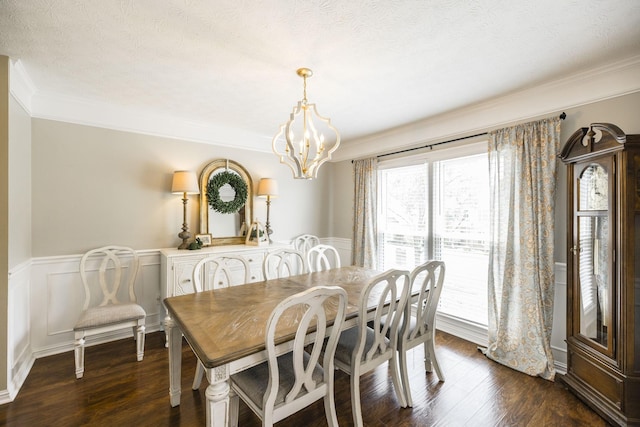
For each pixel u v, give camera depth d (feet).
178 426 5.93
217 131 12.18
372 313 6.23
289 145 6.61
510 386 7.44
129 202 10.35
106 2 4.93
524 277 8.34
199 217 11.82
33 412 6.29
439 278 7.59
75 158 9.36
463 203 10.41
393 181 13.00
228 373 4.35
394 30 5.75
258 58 6.79
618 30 5.76
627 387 5.90
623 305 6.01
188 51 6.50
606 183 6.43
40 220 8.77
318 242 15.03
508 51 6.52
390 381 7.67
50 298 8.89
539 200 8.18
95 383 7.39
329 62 6.97
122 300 10.09
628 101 7.06
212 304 6.29
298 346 4.62
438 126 10.98
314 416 6.35
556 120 7.98
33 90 8.35
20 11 5.14
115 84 8.18
